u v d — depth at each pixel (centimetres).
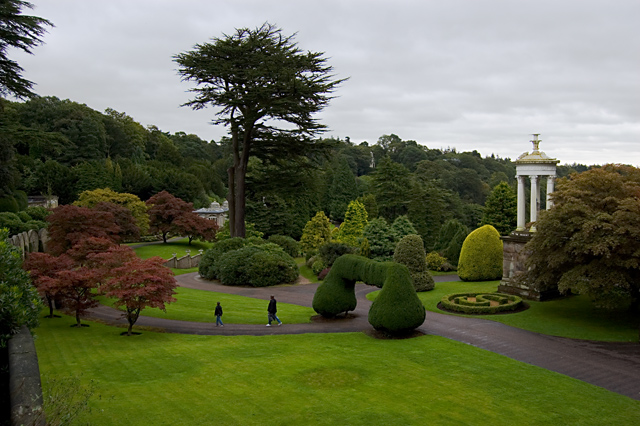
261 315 2569
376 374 1551
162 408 1263
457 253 4647
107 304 2752
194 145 12175
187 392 1386
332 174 8781
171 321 2402
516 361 1700
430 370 1588
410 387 1434
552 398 1354
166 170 8644
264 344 1947
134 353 1795
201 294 3206
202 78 3741
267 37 3922
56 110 8206
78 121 8244
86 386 1414
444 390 1409
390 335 2070
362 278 2302
